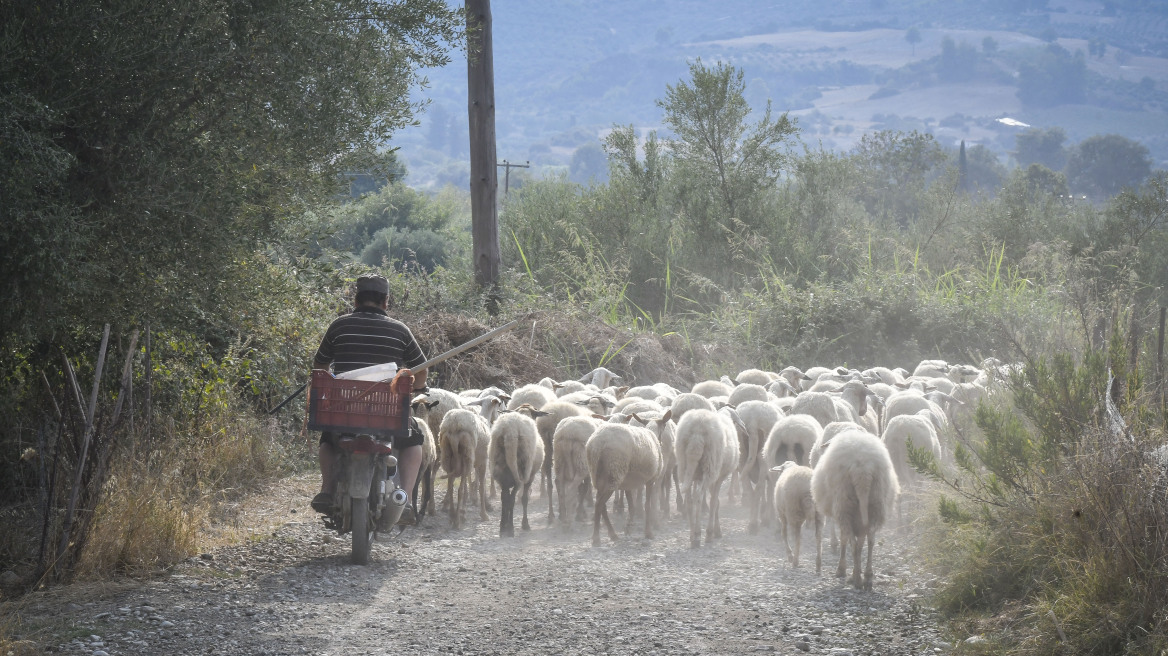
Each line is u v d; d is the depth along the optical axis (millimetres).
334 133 10039
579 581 10188
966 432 14273
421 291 24922
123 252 9359
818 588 9953
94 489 9945
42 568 9500
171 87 9219
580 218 33812
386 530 10969
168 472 11875
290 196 10719
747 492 14758
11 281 8797
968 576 9164
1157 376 11453
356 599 9344
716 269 33656
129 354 10547
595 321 25000
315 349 16875
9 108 8133
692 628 8570
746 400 16062
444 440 13234
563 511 12930
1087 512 8641
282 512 13125
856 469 9922
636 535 12805
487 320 23828
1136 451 8555
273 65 9461
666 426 13750
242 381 16172
